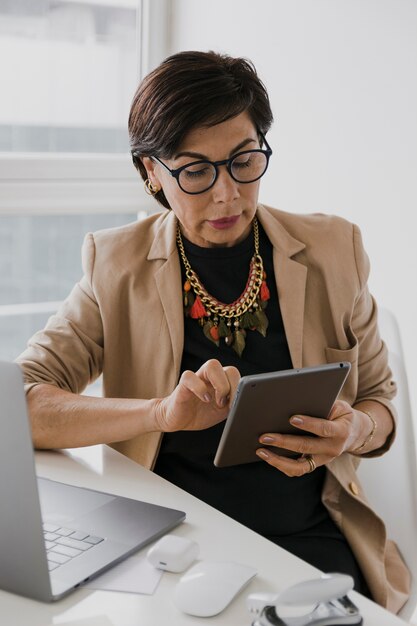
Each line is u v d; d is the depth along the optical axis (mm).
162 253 1526
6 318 2783
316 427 1188
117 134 2869
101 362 1595
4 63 2650
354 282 1541
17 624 900
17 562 946
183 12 2793
